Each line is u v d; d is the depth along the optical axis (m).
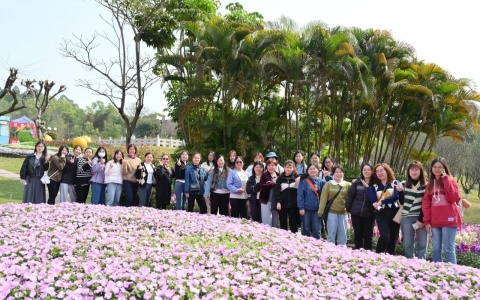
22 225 7.40
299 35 15.66
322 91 15.95
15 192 16.50
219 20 16.38
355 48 15.91
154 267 5.18
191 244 6.50
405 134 19.61
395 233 7.95
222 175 10.70
